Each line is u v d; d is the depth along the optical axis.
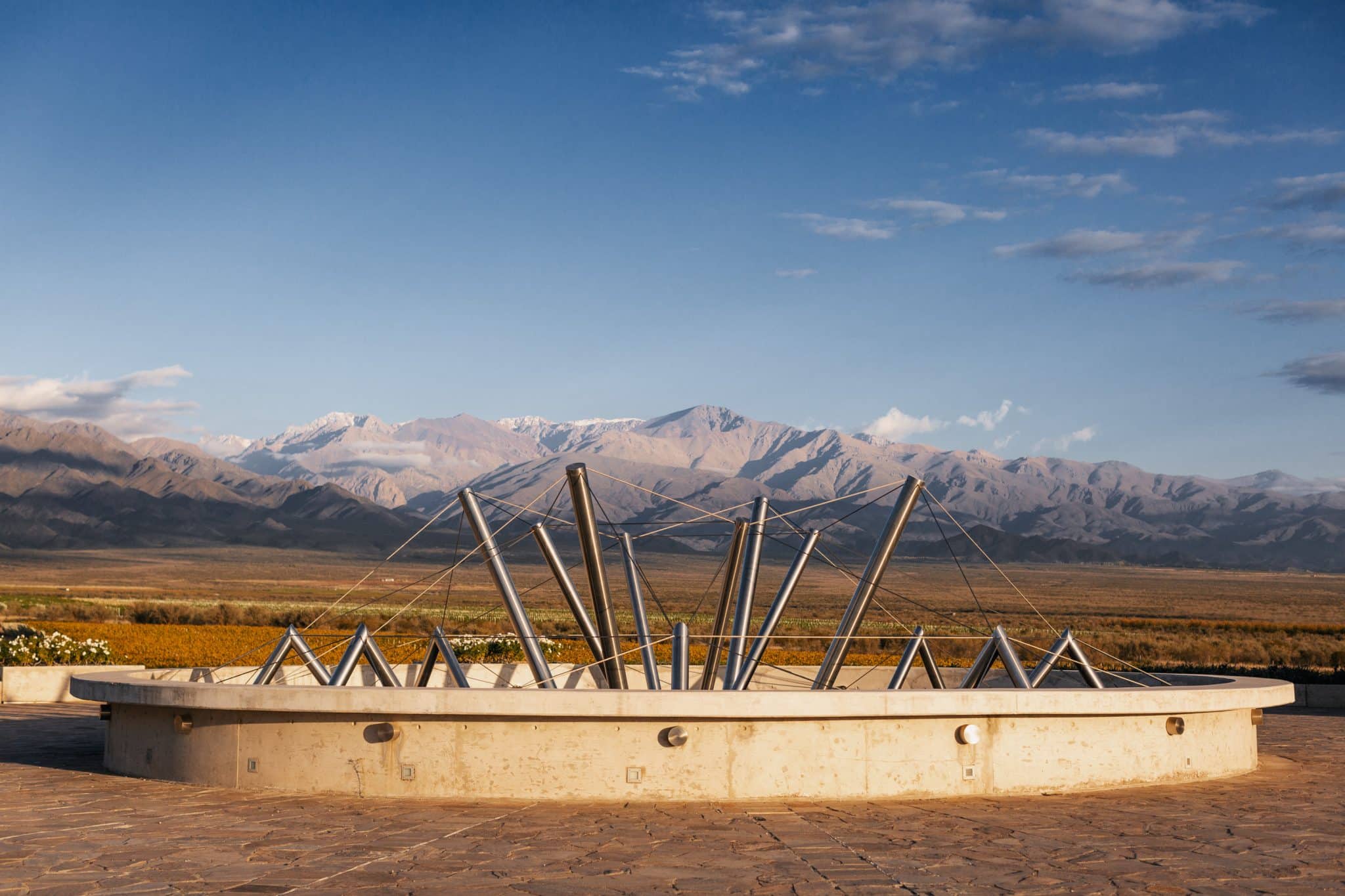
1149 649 54.78
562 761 13.63
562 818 12.48
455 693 13.55
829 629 68.44
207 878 9.63
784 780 13.76
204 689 14.44
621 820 12.41
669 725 13.66
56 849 10.73
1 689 27.00
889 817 12.72
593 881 9.66
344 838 11.34
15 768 16.50
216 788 14.43
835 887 9.55
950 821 12.54
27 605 82.44
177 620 71.69
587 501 17.91
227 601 124.06
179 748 15.12
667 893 9.30
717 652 18.88
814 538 18.73
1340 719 27.19
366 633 18.53
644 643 17.98
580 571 186.38
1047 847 11.21
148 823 12.04
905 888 9.55
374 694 13.73
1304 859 10.80
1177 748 15.84
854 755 13.95
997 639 17.44
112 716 16.47
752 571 18.77
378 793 13.86
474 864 10.23
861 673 25.39
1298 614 148.25
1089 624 105.31
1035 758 14.66
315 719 14.16
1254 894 9.48
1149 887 9.70
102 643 30.88
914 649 19.86
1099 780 15.03
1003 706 14.30
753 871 10.08
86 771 16.17
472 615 86.88
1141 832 12.04
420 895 9.14
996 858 10.72
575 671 24.45
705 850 10.92
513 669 23.97
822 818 12.62
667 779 13.60
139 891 9.16
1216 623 106.69
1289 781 16.19
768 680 25.78
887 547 17.80
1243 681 18.77
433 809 13.00
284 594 154.50
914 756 14.14
